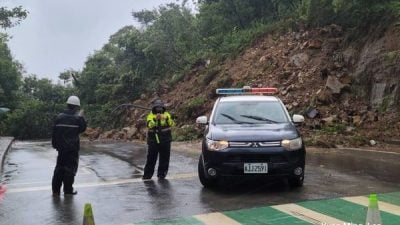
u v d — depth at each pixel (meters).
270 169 8.20
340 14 20.62
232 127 8.95
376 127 16.17
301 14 22.73
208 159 8.48
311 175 10.18
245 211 7.26
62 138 8.84
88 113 35.19
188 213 7.28
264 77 21.52
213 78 25.11
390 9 18.09
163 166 10.49
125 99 32.53
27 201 8.48
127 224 6.80
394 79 16.78
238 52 25.38
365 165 11.33
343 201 7.72
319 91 18.58
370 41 18.38
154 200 8.26
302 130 16.80
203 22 30.89
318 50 20.78
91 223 5.16
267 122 9.25
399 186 8.87
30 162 14.61
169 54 30.86
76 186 9.84
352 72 18.80
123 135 26.59
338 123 16.83
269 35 24.48
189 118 23.38
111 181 10.40
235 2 29.02
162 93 29.12
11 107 42.97
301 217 6.83
